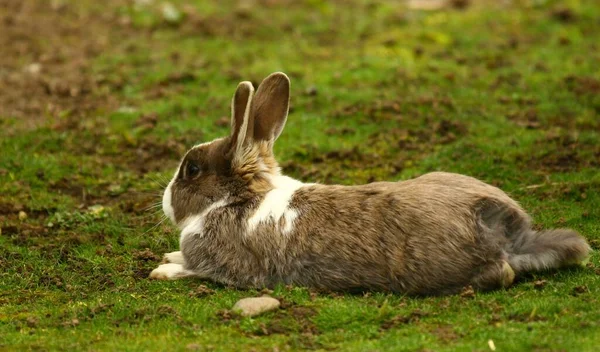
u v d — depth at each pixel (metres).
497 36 20.78
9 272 11.29
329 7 23.33
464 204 9.68
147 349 8.79
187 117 16.48
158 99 17.42
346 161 14.71
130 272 11.14
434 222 9.61
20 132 15.91
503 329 8.86
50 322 9.67
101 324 9.52
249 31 21.30
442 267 9.57
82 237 12.28
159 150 15.37
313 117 16.22
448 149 14.62
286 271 10.08
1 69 19.16
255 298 9.62
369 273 9.77
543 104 16.44
